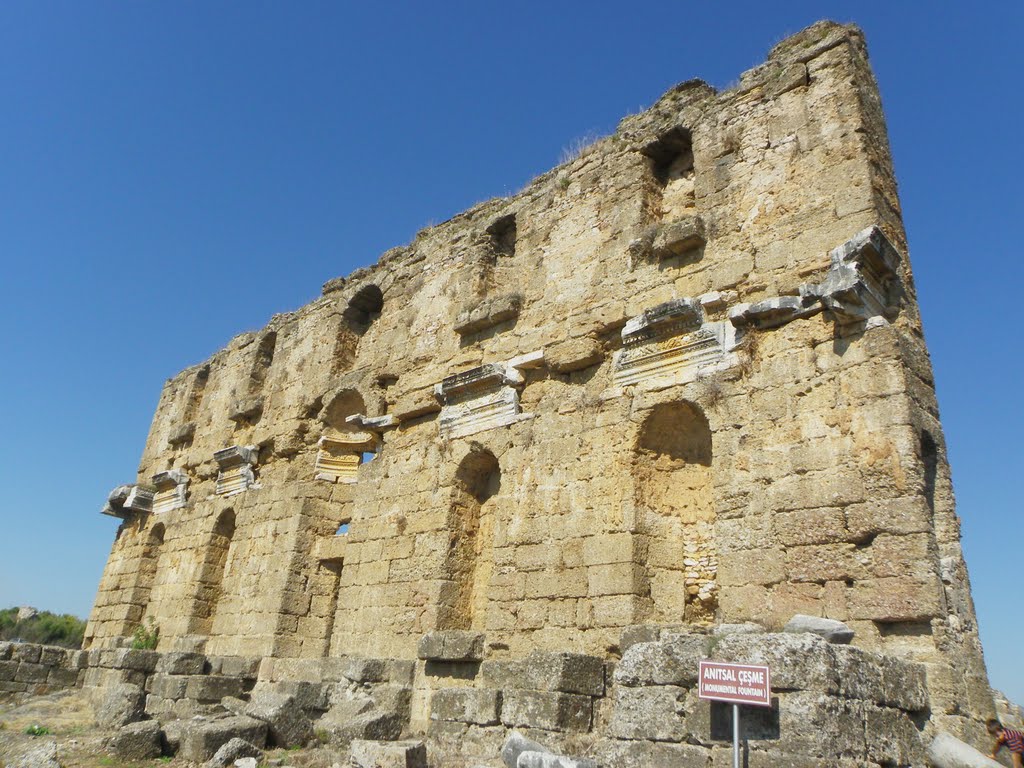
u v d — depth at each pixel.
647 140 19.38
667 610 15.66
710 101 18.42
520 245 21.64
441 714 14.44
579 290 19.28
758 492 14.13
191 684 20.11
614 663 13.99
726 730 9.06
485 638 17.44
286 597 24.16
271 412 28.47
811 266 15.02
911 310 14.94
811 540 13.20
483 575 19.95
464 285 22.66
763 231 16.09
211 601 28.59
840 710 8.67
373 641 20.62
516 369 19.83
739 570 13.89
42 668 26.62
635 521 16.03
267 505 26.67
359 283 27.31
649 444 16.84
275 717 15.41
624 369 17.47
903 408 12.94
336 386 25.88
